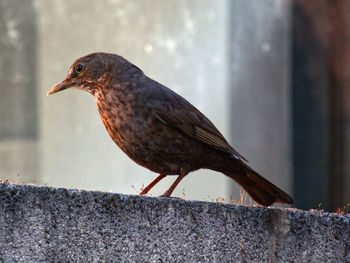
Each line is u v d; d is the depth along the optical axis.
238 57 15.55
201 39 15.84
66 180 15.93
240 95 15.51
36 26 16.05
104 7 15.97
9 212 4.32
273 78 15.20
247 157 15.30
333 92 14.65
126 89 6.43
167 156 6.48
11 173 15.90
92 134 15.99
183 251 4.95
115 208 4.68
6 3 15.97
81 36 15.98
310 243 5.60
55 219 4.45
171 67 15.94
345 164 14.43
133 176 15.63
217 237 5.14
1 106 15.95
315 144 14.79
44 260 4.38
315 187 14.73
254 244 5.33
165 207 4.90
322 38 14.80
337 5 14.65
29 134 15.97
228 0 15.62
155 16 15.99
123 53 15.98
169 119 6.37
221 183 14.30
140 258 4.75
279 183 15.00
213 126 6.69
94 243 4.58
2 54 15.96
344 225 5.78
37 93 16.00
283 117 15.04
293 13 15.06
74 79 6.73
